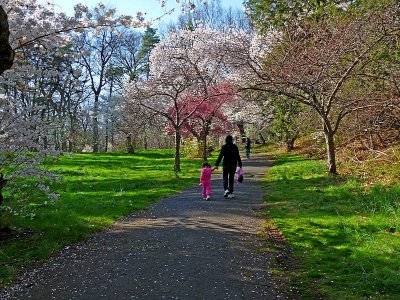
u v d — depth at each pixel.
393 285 4.63
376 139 17.12
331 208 8.91
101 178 17.69
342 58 13.45
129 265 5.61
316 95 15.38
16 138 7.44
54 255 6.22
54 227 7.82
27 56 9.48
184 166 22.78
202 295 4.52
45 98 8.95
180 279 5.02
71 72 9.84
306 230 7.34
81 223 8.18
